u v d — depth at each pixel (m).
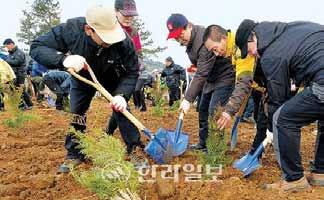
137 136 5.57
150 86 16.16
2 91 8.40
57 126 8.62
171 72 15.57
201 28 5.72
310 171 5.14
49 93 12.74
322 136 4.72
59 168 5.27
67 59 4.75
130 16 5.93
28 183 4.86
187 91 5.73
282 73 4.22
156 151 5.25
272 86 4.29
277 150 4.42
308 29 4.25
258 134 5.37
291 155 4.37
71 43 4.92
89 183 3.93
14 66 12.75
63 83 11.67
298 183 4.47
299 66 4.19
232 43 5.16
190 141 7.22
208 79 6.01
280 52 4.20
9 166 5.63
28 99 12.66
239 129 8.53
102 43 4.80
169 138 5.30
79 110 5.44
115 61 5.09
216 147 5.16
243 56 4.74
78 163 5.40
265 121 5.27
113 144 4.14
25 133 7.81
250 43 4.48
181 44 5.84
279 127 4.32
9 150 6.53
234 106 5.14
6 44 12.88
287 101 4.32
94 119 9.50
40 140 7.15
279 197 4.30
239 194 4.34
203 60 5.61
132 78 5.30
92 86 5.32
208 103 6.18
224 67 5.86
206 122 6.22
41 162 5.80
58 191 4.61
